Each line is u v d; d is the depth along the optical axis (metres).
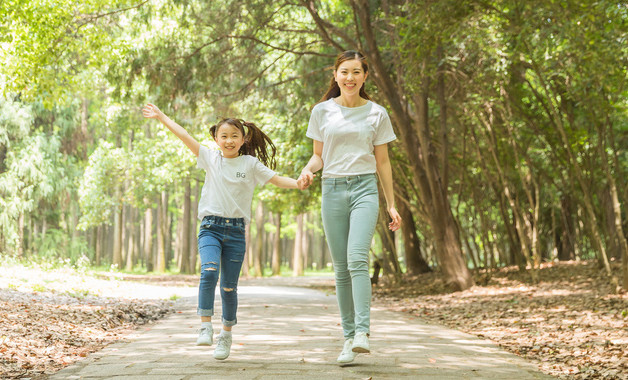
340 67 4.09
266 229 36.00
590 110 11.55
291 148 18.06
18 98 22.92
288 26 15.93
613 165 17.66
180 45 15.24
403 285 18.06
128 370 4.06
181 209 38.78
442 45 12.35
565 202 22.47
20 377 3.93
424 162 14.41
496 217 22.50
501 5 10.54
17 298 8.17
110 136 31.58
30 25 12.57
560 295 11.58
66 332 5.89
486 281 14.98
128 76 15.21
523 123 16.88
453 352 5.26
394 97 13.84
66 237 25.97
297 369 4.08
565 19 9.37
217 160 4.34
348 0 13.48
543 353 5.59
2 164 23.22
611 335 6.55
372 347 5.31
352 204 4.10
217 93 15.92
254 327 6.81
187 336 6.00
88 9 14.18
